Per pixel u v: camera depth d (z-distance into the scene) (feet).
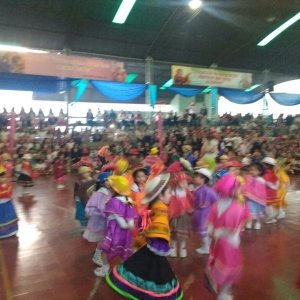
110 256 11.51
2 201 17.85
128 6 44.57
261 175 18.74
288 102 65.46
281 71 70.64
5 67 40.88
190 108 67.62
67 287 12.12
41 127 54.08
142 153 45.14
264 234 18.20
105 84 48.16
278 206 20.24
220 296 10.26
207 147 30.25
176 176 14.56
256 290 11.78
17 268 13.91
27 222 20.98
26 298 11.35
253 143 45.06
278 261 14.38
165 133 55.98
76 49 52.70
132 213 11.65
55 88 45.75
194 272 13.26
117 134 55.36
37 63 42.57
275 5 47.70
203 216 14.70
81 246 16.51
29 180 30.32
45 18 44.55
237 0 45.47
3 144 43.47
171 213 13.96
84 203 17.20
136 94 51.03
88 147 50.39
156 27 50.21
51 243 17.01
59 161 36.35
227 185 9.87
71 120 61.82
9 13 42.42
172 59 60.08
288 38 58.34
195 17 48.65
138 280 9.96
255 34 54.95
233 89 61.67
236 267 9.76
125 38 51.93
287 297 11.28
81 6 43.01
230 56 61.62
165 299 9.82
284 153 44.96
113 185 11.67
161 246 9.85
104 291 11.75
